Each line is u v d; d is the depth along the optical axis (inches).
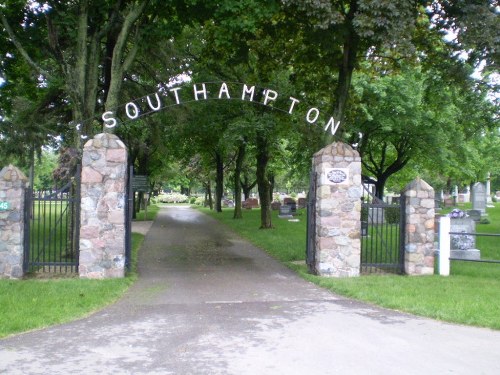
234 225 1040.2
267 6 454.0
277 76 746.2
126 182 464.1
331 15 417.7
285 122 767.1
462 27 438.6
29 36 569.3
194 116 804.6
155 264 530.6
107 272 427.8
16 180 423.8
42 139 661.3
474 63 530.3
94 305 325.7
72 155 520.1
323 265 446.3
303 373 206.1
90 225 427.5
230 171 1866.4
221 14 468.8
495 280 422.9
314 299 354.3
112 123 496.7
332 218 448.5
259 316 302.0
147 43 539.2
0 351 235.6
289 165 1384.1
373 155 1299.2
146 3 498.3
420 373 206.2
